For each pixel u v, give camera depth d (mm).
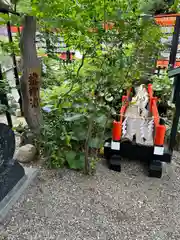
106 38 1081
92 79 1271
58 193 1305
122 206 1221
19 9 1261
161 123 1459
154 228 1091
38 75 1455
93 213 1169
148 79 2186
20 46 1370
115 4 977
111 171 1535
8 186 1239
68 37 1263
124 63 1121
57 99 1672
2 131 1169
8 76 2160
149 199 1280
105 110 1571
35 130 1565
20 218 1127
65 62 1824
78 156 1558
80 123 1597
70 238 1024
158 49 1147
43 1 1002
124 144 1509
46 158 1526
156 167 1461
